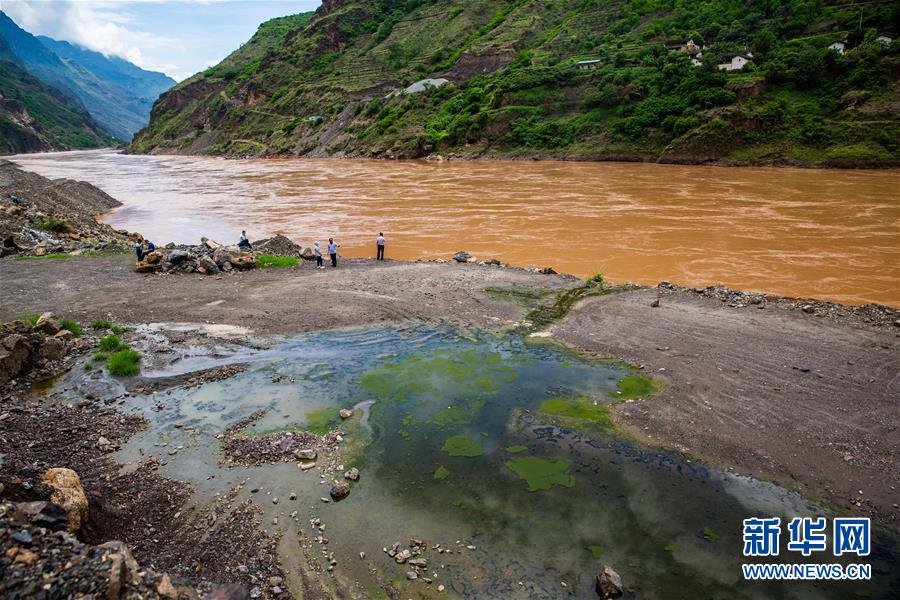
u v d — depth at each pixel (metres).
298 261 27.25
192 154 157.88
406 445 10.66
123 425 11.27
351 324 17.53
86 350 14.95
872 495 9.03
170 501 8.89
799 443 10.43
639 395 12.50
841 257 27.14
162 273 23.88
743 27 94.50
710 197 46.31
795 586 7.26
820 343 14.81
